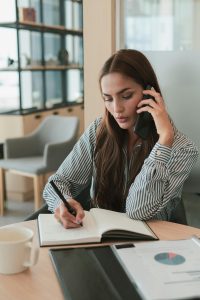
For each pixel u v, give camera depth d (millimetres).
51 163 3350
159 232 1205
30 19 4148
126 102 1380
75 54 4895
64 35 4766
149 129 1419
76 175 1589
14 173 3529
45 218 1290
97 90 2295
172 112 2008
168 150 1330
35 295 856
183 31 2186
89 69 2299
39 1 4324
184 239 1101
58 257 1005
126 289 841
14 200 3885
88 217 1293
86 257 1000
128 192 1429
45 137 3754
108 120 1485
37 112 4262
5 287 891
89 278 895
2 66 4070
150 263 936
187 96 1974
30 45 4277
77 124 3592
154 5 2205
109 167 1498
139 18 2225
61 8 4645
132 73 1357
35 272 954
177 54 1962
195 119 1972
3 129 4062
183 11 2168
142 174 1337
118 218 1290
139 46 2246
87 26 2254
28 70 4223
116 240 1137
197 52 1930
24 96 4188
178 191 1421
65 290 851
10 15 3932
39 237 1151
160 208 1321
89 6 2229
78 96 5281
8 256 931
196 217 1929
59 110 4695
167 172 1315
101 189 1511
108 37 2205
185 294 800
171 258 959
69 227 1196
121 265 947
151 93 1386
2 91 4105
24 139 3684
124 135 1508
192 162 1381
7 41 4004
